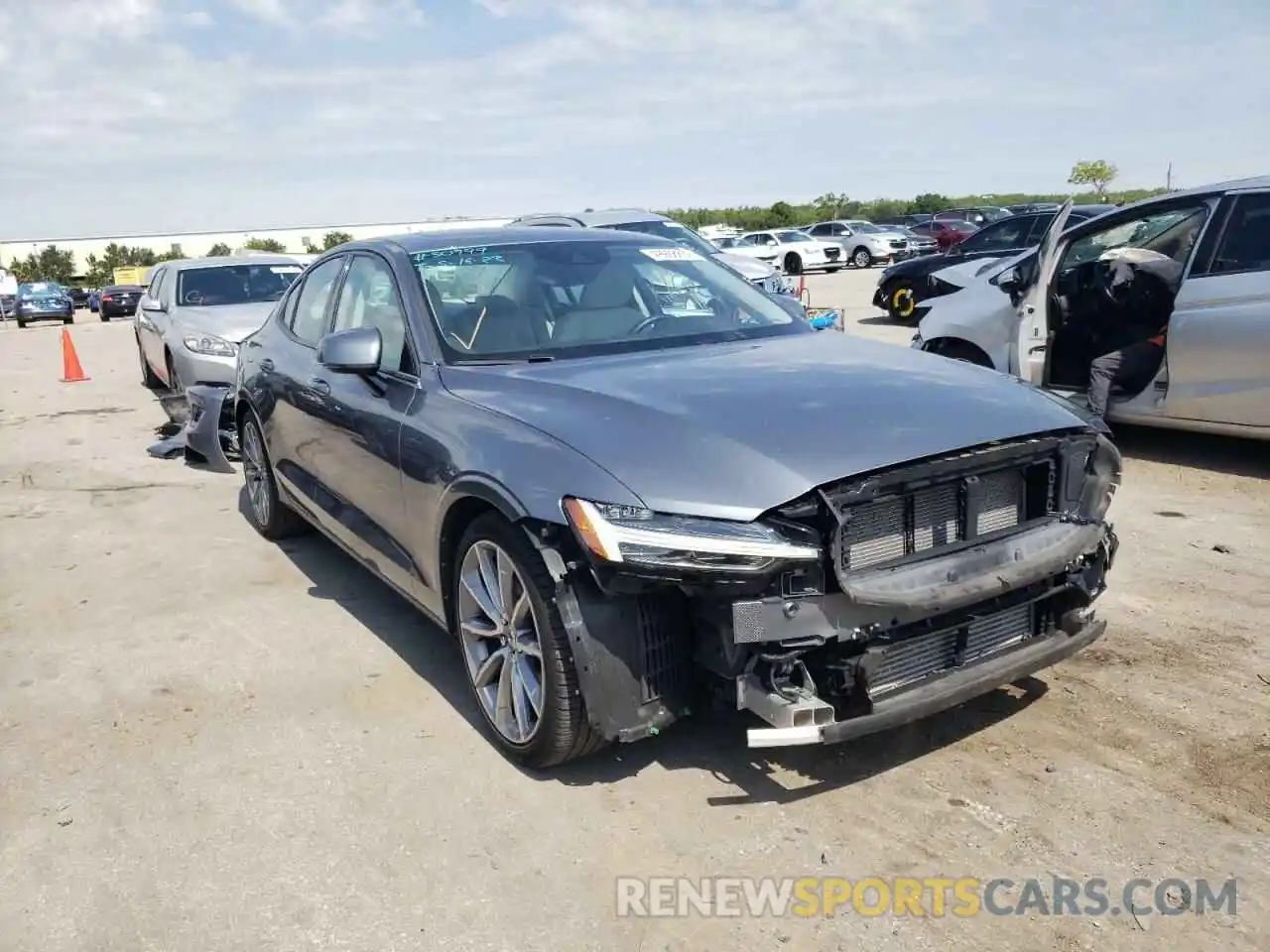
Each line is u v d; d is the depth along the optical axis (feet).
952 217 123.65
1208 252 21.13
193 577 17.98
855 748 11.33
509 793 10.71
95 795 11.03
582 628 9.73
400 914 8.93
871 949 8.34
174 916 9.04
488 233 15.58
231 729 12.38
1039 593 10.75
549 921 8.77
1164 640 13.79
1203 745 11.13
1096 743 11.24
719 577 9.05
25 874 9.73
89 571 18.54
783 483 9.22
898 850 9.54
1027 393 11.58
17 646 15.23
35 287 131.75
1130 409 22.70
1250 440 24.43
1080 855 9.38
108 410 37.40
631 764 11.18
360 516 14.65
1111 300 22.47
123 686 13.67
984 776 10.66
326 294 16.93
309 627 15.48
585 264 14.88
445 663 14.01
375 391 13.66
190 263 38.60
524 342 13.15
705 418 10.12
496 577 11.26
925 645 10.12
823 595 9.33
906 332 48.62
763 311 14.98
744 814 10.17
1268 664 12.98
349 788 10.94
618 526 9.23
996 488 10.63
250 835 10.19
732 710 9.93
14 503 23.68
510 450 10.60
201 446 26.05
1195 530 18.33
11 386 46.16
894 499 9.81
